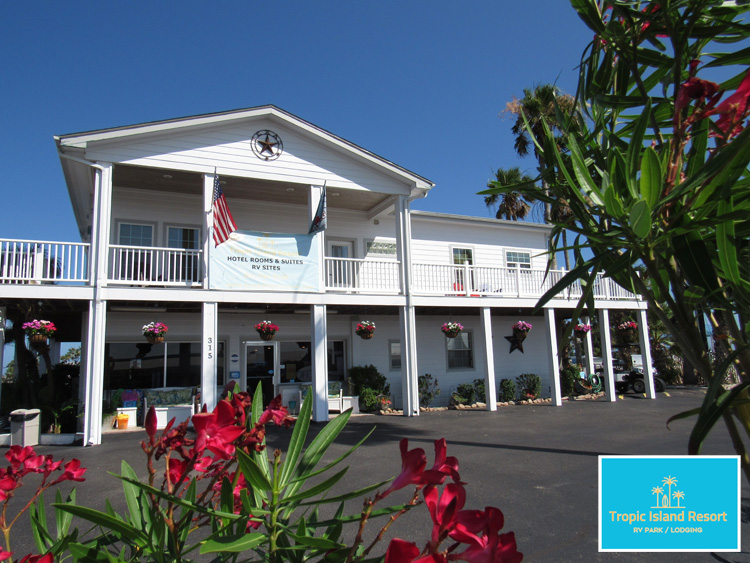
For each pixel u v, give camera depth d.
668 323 1.54
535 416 13.14
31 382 13.49
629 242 1.54
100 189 10.65
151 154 11.19
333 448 9.11
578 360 21.14
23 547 4.66
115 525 1.18
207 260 11.24
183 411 12.05
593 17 1.83
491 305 14.77
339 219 16.11
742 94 1.43
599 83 1.94
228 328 14.52
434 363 17.34
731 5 1.68
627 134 2.00
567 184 1.73
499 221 18.31
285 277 11.88
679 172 1.50
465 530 0.97
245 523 1.21
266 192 13.99
